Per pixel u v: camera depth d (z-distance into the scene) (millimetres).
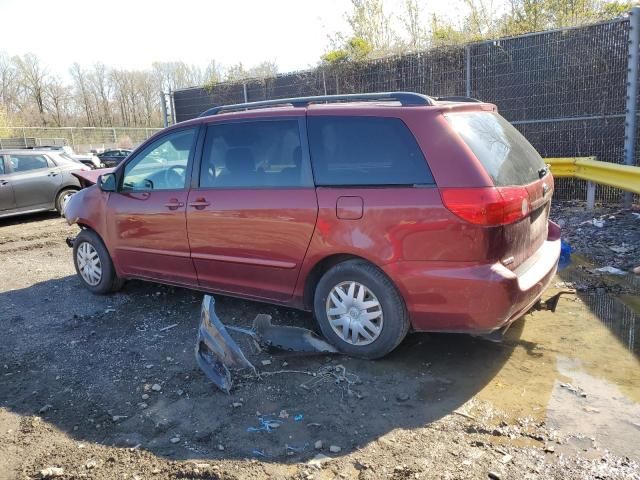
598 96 8688
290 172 4102
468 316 3482
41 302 5758
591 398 3342
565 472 2676
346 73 11523
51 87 75875
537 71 9211
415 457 2855
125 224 5234
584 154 8945
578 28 8680
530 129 9414
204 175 4621
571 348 4023
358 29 14906
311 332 4070
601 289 5156
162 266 5055
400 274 3605
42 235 9891
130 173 5266
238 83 13523
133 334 4719
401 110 3727
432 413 3268
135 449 3049
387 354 3979
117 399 3623
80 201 5758
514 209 3475
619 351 3941
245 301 5305
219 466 2854
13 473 2891
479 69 9852
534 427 3070
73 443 3146
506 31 11375
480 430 3066
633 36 8008
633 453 2795
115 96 80500
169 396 3619
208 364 3867
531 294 3652
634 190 6633
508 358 3924
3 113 47469
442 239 3465
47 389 3818
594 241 6688
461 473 2709
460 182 3422
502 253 3455
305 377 3746
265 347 4203
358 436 3070
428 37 12680
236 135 4441
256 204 4207
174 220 4777
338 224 3812
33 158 11688
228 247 4449
